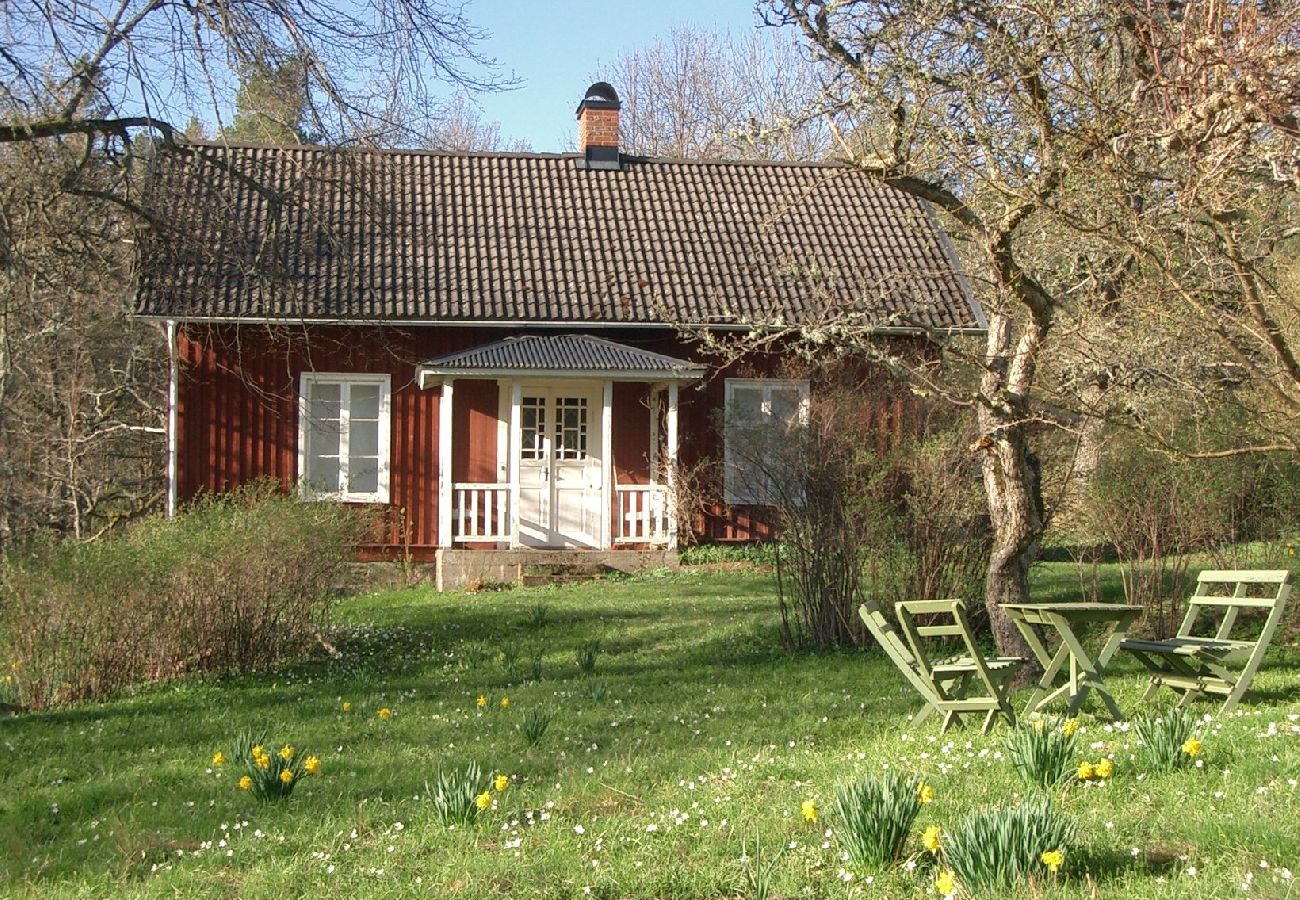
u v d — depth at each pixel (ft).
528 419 69.00
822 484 41.78
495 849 20.26
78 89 44.55
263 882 19.30
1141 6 22.49
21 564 37.81
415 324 65.10
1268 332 20.26
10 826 23.76
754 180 77.10
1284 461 34.99
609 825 20.90
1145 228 22.57
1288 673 31.89
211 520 42.19
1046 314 28.22
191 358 66.33
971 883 16.40
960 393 30.32
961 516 40.83
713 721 30.27
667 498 66.18
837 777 22.98
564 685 36.81
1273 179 22.49
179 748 30.48
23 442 85.20
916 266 69.67
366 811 23.30
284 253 54.34
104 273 54.19
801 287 66.03
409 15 47.03
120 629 38.78
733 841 19.53
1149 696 29.22
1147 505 36.40
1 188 46.83
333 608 50.39
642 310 66.69
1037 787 20.89
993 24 25.00
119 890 19.88
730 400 64.80
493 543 68.18
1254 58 19.01
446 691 36.78
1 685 38.29
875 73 26.71
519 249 69.82
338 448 67.62
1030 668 31.58
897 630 40.60
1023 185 25.99
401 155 75.77
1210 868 16.46
